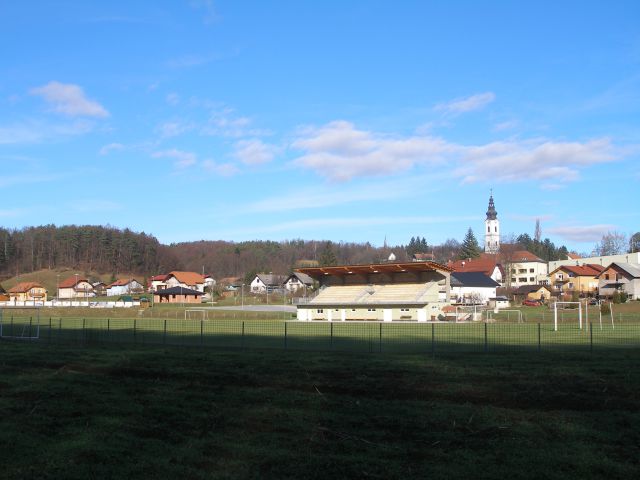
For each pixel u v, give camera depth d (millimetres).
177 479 9578
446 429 12453
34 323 53844
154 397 16000
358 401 15305
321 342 33344
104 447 11219
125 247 182375
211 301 106938
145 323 54031
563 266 119250
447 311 70688
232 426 12805
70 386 17891
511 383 17500
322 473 9820
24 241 174000
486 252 167250
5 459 10516
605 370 19891
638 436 11844
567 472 9797
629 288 93250
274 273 172375
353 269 75188
